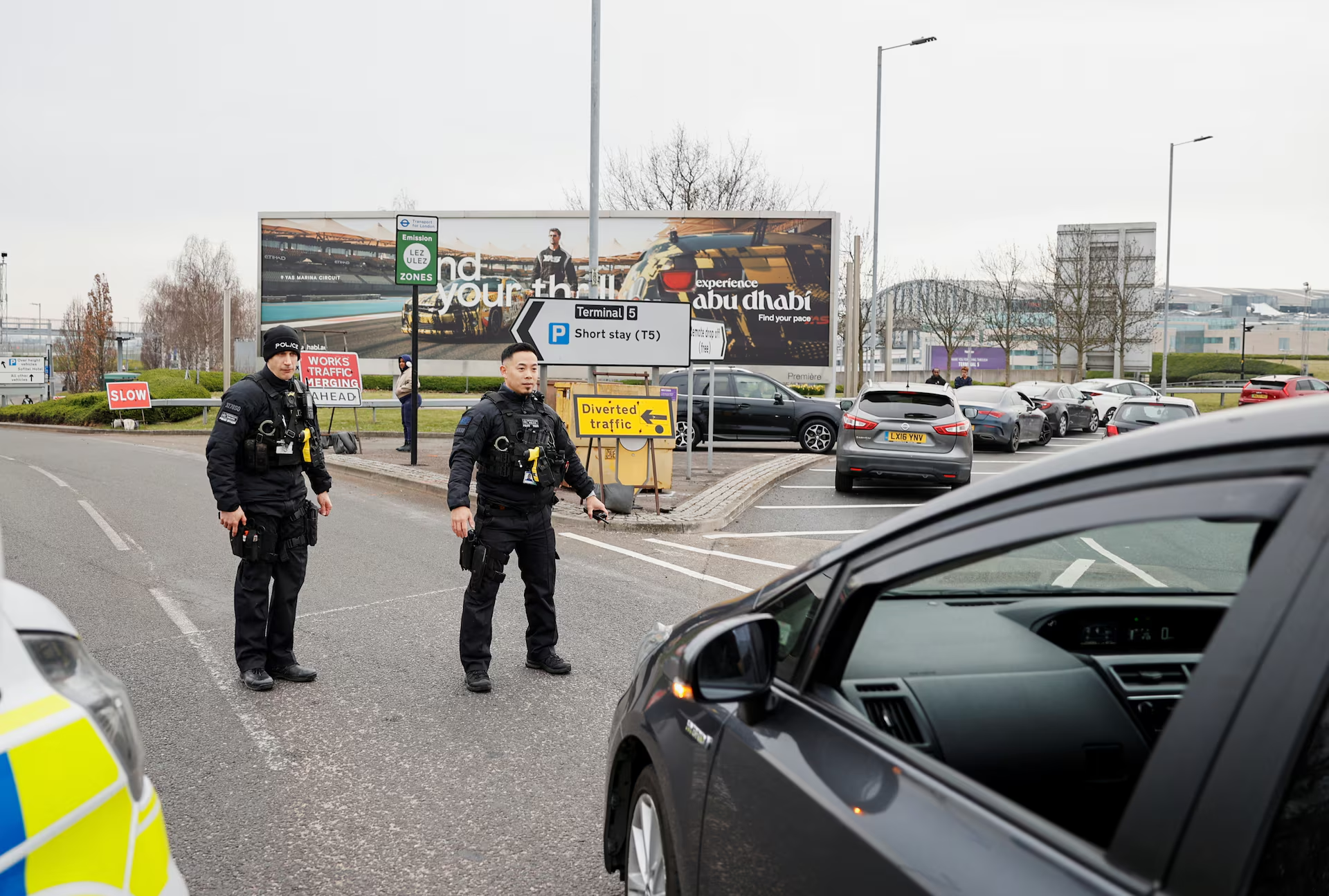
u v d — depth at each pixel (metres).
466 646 5.75
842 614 2.12
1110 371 52.38
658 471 13.52
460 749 4.82
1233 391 43.06
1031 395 28.61
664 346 13.55
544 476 5.82
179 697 5.53
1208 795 1.19
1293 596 1.18
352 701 5.51
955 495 1.89
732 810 2.19
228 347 27.16
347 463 17.41
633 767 3.08
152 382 32.19
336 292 30.59
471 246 29.73
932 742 2.09
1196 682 1.26
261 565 5.68
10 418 37.12
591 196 16.39
